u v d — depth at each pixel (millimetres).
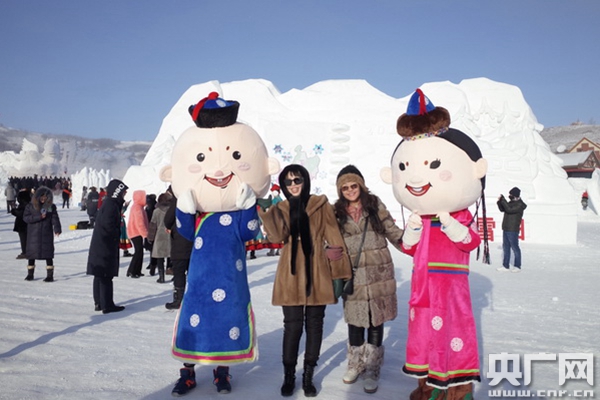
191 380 3828
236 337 3857
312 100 20062
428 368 3488
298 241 3910
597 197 34219
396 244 4074
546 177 17281
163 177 4344
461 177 3562
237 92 20312
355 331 4039
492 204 16938
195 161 3977
